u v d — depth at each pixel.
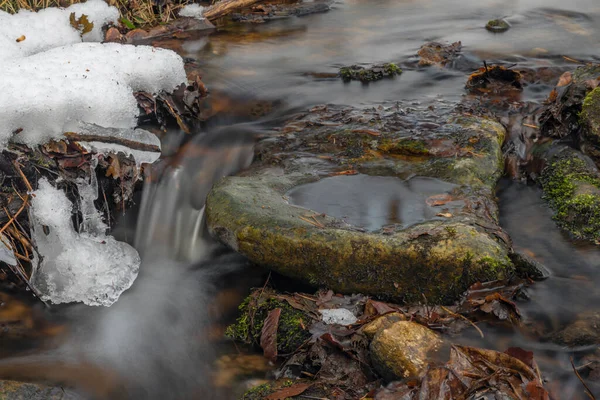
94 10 2.28
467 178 1.79
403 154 1.88
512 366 1.44
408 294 1.61
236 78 2.22
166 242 1.83
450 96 2.15
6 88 1.72
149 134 1.85
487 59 2.34
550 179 1.88
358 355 1.51
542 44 2.42
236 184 1.79
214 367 1.57
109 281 1.73
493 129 1.94
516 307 1.56
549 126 2.00
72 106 1.75
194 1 2.72
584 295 1.60
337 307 1.61
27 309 1.69
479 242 1.60
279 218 1.68
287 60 2.36
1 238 1.67
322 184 1.80
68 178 1.74
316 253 1.63
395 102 2.11
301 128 2.00
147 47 1.98
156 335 1.65
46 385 1.55
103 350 1.62
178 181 1.89
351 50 2.44
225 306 1.68
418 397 1.41
